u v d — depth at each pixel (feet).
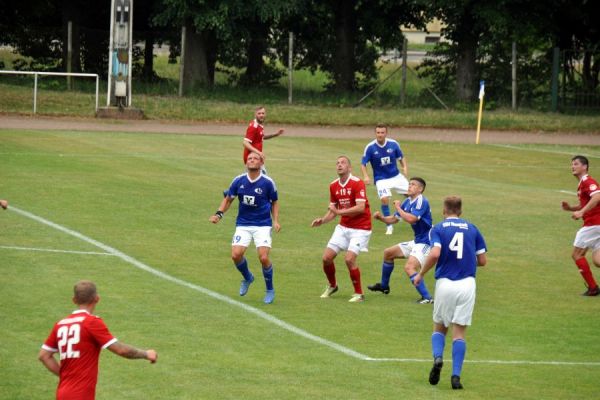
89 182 184.03
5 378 80.18
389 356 92.58
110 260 128.06
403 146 270.46
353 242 114.62
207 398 77.61
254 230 112.88
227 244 142.92
